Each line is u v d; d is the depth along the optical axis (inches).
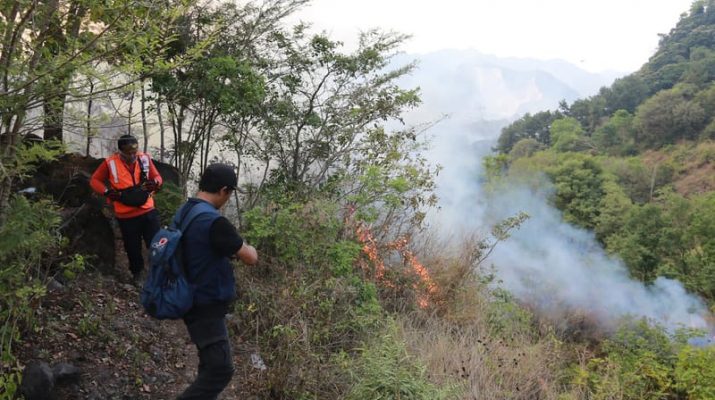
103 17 125.6
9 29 114.7
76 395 138.6
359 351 197.3
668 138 3324.3
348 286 217.6
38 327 153.0
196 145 286.2
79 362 149.7
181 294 116.7
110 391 145.3
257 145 300.8
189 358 172.6
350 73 307.9
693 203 1398.9
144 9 130.5
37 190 199.3
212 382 121.3
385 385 165.9
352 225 259.3
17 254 135.5
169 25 142.2
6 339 131.3
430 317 264.1
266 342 186.4
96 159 236.4
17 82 118.6
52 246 164.6
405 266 286.8
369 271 260.8
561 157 1955.0
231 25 269.1
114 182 189.0
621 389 277.6
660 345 426.6
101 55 127.3
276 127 291.0
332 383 173.9
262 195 285.1
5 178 127.8
